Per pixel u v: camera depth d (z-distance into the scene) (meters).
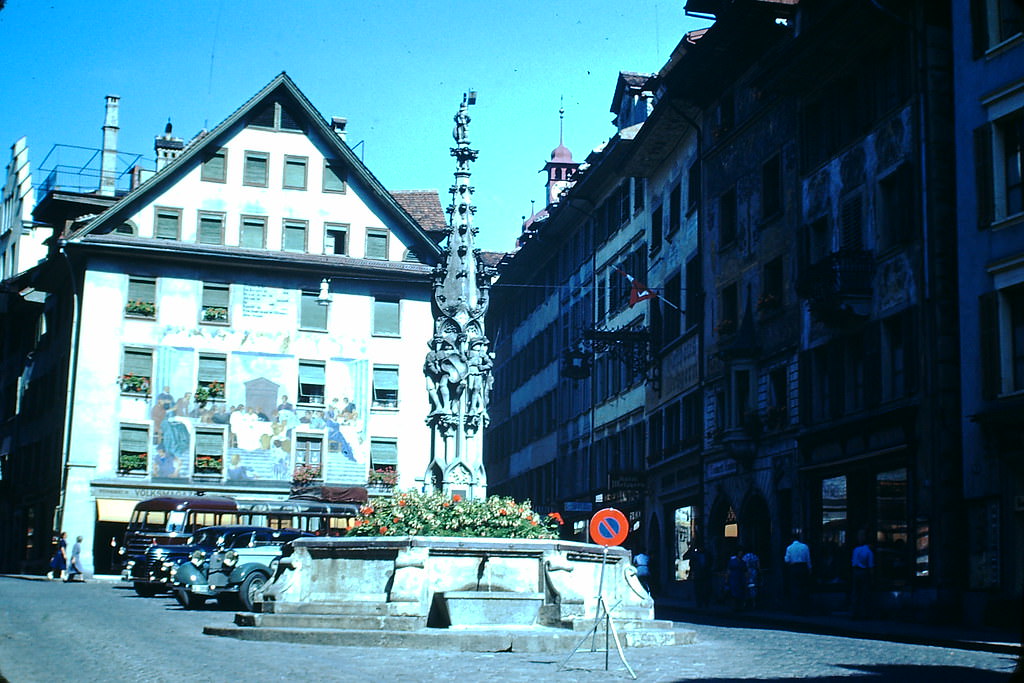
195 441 55.47
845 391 34.59
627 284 55.81
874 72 33.81
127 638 19.66
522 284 75.69
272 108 58.28
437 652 18.12
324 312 57.75
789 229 38.50
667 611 36.62
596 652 18.48
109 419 54.72
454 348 25.45
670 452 48.12
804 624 28.88
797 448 37.12
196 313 56.34
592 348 54.19
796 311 37.72
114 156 65.88
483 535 22.78
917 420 30.42
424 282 58.53
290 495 54.19
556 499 66.00
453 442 25.28
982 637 23.55
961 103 29.81
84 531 53.81
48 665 14.98
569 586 21.06
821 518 35.59
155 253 55.78
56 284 61.50
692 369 46.16
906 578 30.56
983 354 28.42
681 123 47.62
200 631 21.80
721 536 43.53
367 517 22.77
